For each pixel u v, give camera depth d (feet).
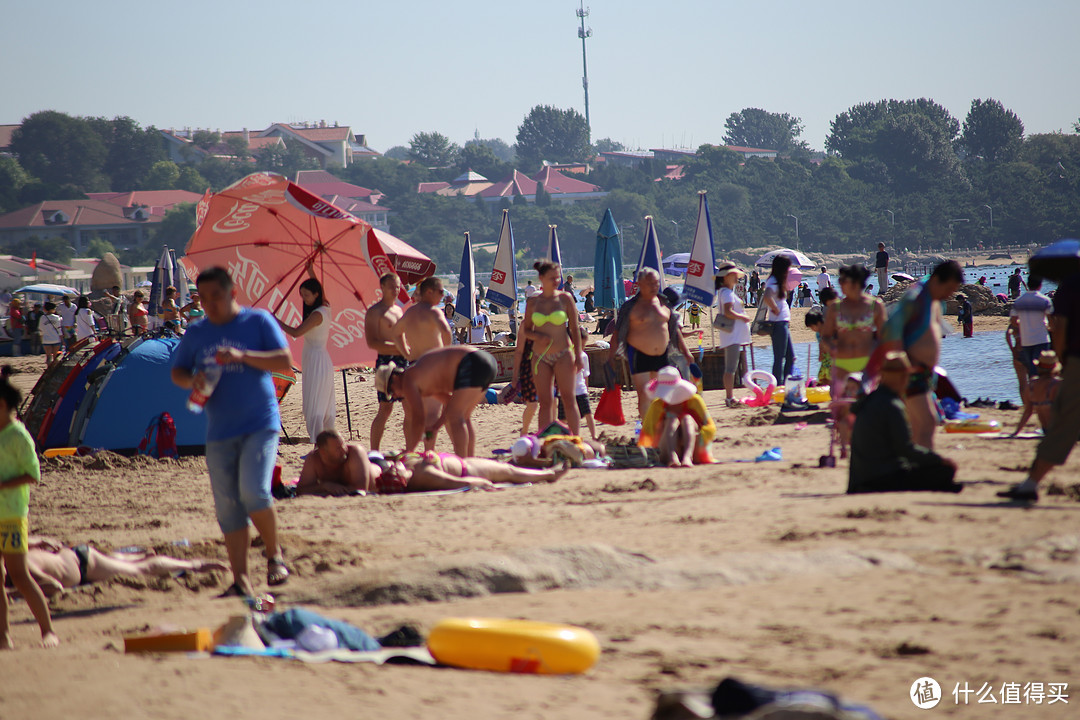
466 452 123.24
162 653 54.24
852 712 33.12
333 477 117.39
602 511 91.30
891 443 87.15
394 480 114.93
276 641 55.88
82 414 166.09
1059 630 49.88
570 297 139.95
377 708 42.29
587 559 68.39
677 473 112.27
